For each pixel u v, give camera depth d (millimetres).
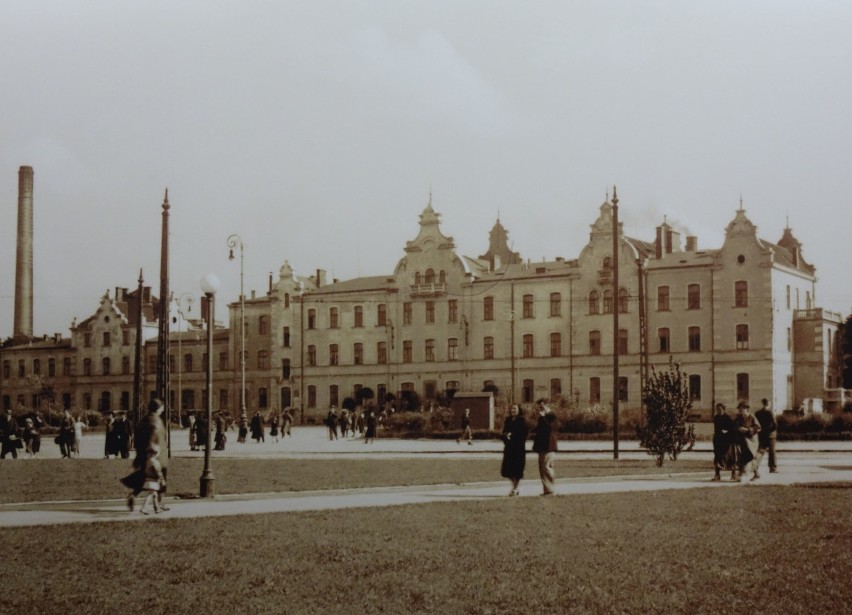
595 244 93562
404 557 15547
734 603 12305
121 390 125500
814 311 88750
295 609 12195
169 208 42812
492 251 131500
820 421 63188
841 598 12547
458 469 35969
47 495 26047
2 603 12602
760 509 21750
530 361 96500
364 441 67812
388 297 105625
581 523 19531
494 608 12156
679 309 88750
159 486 22234
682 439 37719
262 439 68375
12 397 132375
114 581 13859
